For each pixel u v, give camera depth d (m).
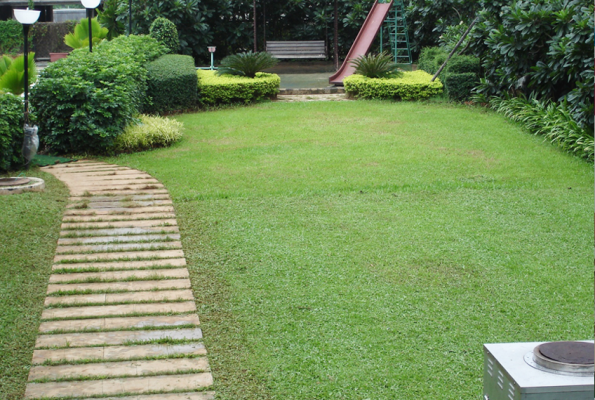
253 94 12.68
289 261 4.94
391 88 12.50
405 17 17.44
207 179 7.30
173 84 11.71
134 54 12.31
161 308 4.11
